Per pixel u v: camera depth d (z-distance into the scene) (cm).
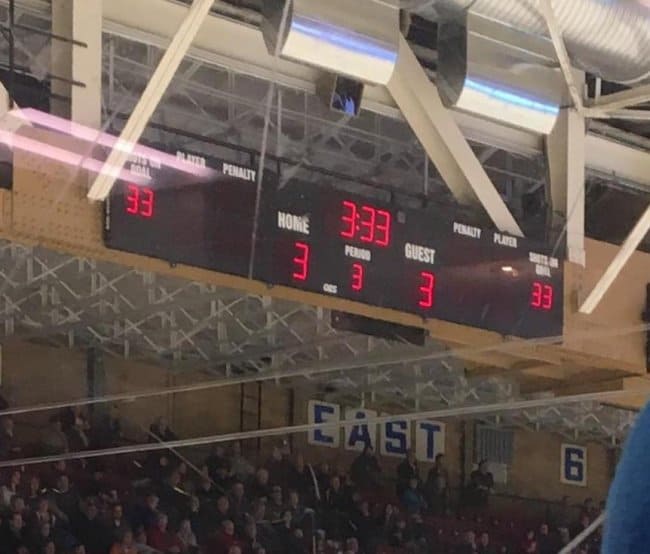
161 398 1647
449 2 1038
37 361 1545
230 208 973
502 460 1992
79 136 945
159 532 1409
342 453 1819
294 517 1583
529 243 1152
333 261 1016
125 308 1407
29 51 1333
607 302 1230
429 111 1181
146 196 938
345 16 992
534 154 1304
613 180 1402
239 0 1151
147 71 1420
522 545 1911
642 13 1060
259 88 1519
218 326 1507
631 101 1181
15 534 1259
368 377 1753
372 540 1661
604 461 2120
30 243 912
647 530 153
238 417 1719
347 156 1600
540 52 1107
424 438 1909
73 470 1498
